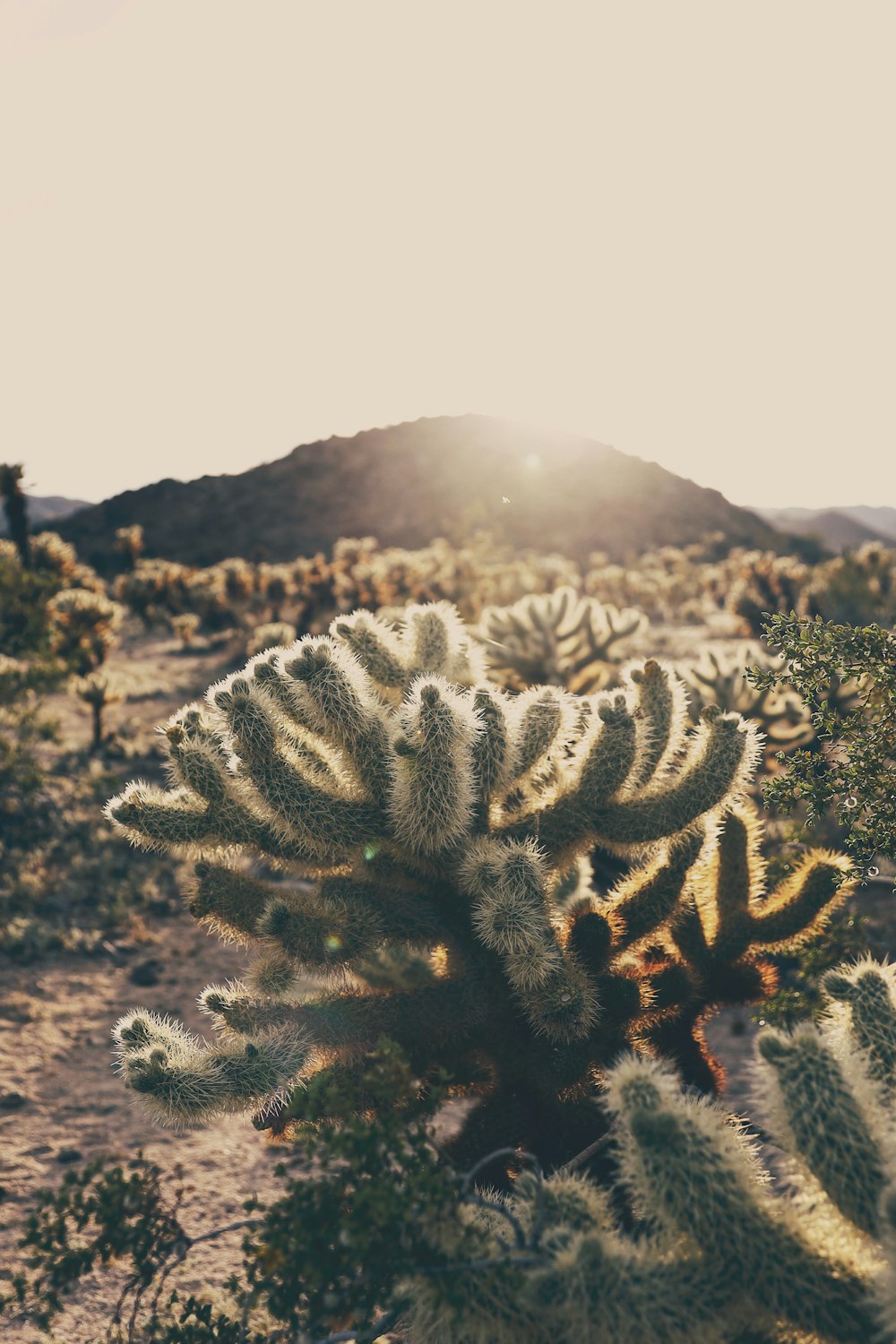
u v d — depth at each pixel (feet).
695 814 13.25
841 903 14.34
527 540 419.95
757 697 35.14
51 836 47.42
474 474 485.56
